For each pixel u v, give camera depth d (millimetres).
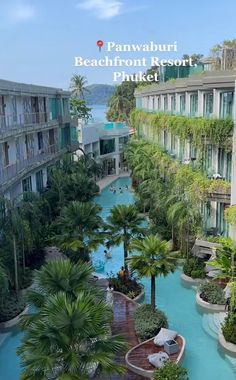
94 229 25969
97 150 62312
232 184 23906
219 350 18562
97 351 12539
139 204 38812
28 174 37031
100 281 25094
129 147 53438
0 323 20203
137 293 23922
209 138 25344
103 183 57719
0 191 27109
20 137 36312
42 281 15484
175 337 18781
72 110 83875
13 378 17188
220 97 25531
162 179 36906
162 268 19641
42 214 31250
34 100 41094
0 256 22938
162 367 15609
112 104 99750
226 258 21562
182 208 26750
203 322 21109
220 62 29734
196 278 25250
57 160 47000
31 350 12164
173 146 36938
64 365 12016
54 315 12336
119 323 20578
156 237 20625
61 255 29344
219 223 26578
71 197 36250
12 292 22734
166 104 41094
